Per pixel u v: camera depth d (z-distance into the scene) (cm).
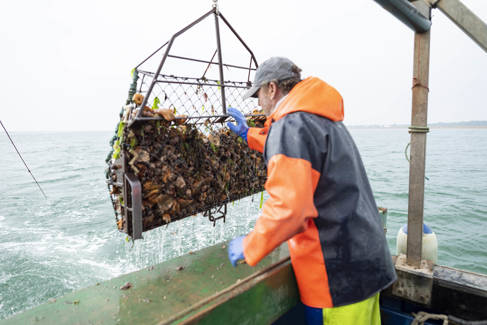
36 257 1002
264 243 103
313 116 117
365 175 137
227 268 159
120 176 137
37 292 808
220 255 176
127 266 912
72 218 1423
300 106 117
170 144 151
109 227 1286
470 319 186
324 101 119
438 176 3086
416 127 197
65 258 992
